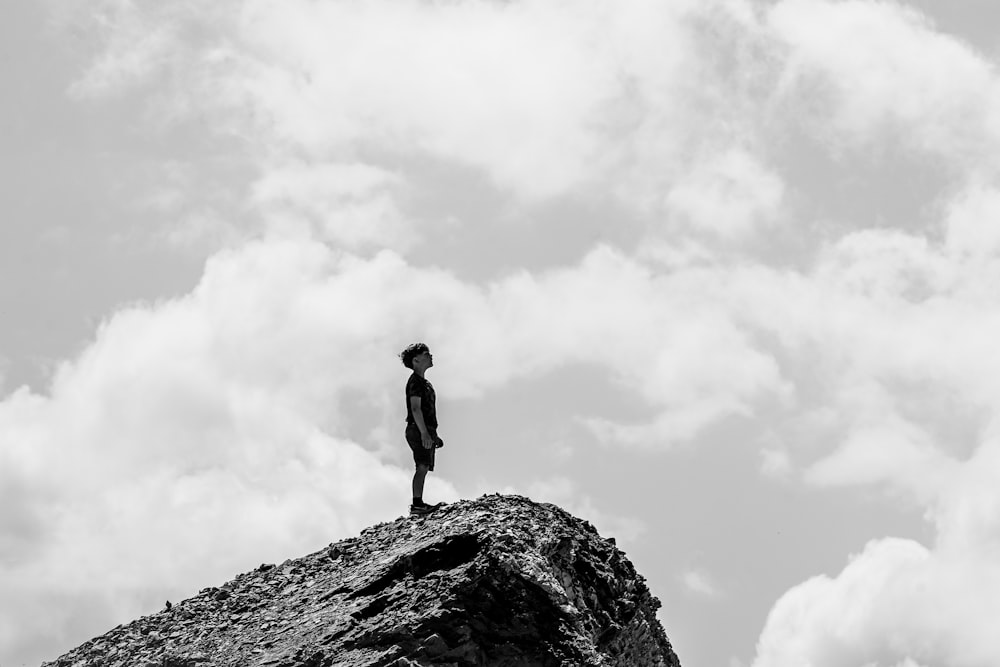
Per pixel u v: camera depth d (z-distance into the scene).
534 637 30.97
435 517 36.06
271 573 36.47
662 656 36.78
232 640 33.56
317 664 31.06
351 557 35.94
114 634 35.66
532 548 32.53
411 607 31.44
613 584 34.91
